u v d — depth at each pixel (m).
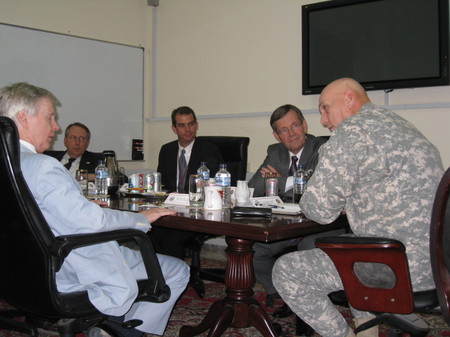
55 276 1.38
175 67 4.93
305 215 1.73
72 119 4.51
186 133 3.36
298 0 4.08
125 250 1.72
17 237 1.37
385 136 1.58
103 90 4.74
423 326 1.52
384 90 3.60
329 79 3.80
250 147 4.38
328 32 3.79
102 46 4.73
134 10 4.97
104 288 1.44
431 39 3.32
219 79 4.61
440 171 1.60
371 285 1.49
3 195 1.34
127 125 4.94
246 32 4.42
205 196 2.04
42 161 1.42
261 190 2.71
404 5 3.43
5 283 1.47
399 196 1.54
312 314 1.66
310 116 3.97
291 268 1.68
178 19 4.89
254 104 4.38
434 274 1.29
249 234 1.55
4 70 4.09
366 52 3.61
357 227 1.66
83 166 3.72
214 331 1.93
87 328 1.53
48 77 4.36
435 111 3.40
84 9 4.57
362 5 3.62
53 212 1.40
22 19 4.18
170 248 2.84
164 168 3.46
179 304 2.83
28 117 1.54
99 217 1.41
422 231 1.52
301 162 2.78
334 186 1.60
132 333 1.77
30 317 1.64
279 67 4.20
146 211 1.77
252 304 2.00
